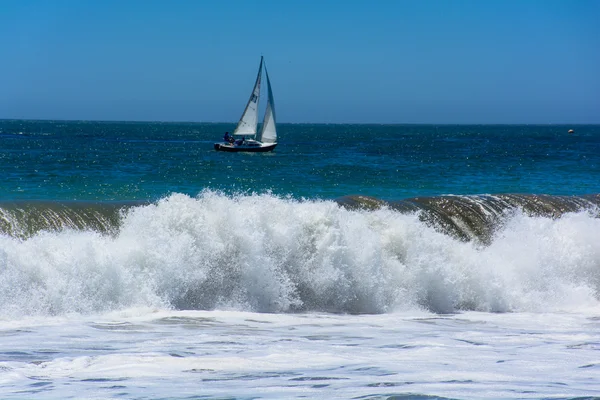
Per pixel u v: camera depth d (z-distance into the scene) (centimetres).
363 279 3219
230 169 10088
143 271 2927
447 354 2225
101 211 3806
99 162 11025
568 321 3056
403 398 1627
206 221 3123
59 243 2895
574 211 4788
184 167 10275
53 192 6419
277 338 2430
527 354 2256
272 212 3275
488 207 4666
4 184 6912
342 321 2877
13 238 3209
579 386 1788
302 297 3200
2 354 2053
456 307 3388
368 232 3369
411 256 3372
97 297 2786
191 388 1708
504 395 1670
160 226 3103
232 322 2697
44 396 1619
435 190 7556
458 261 3447
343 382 1784
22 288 2714
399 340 2475
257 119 16575
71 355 2061
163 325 2570
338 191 7325
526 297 3503
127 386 1720
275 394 1653
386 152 17638
